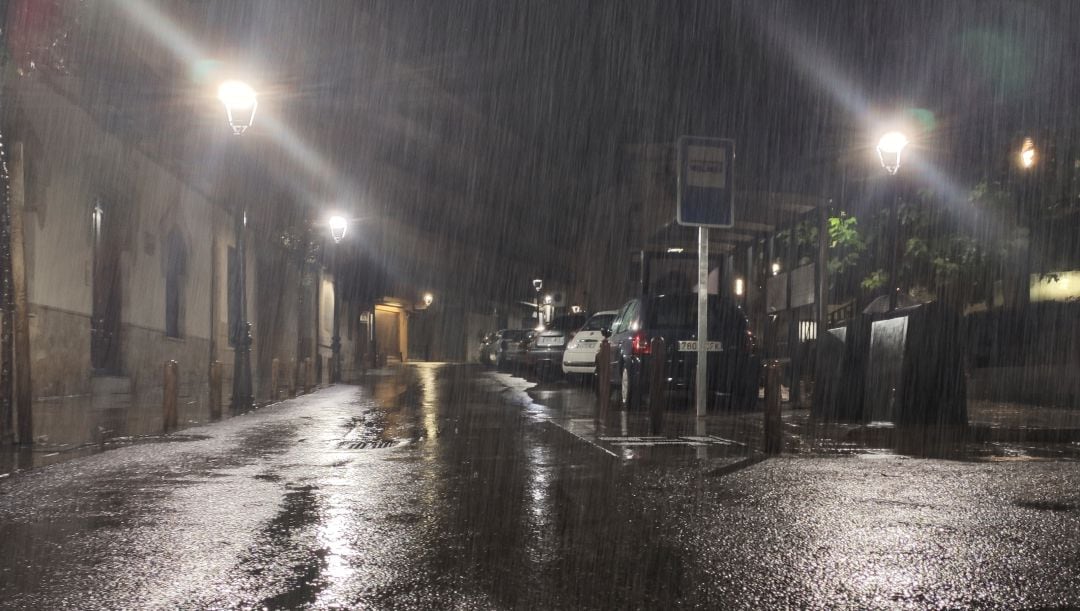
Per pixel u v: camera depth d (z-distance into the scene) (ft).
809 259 58.34
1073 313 44.88
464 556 13.67
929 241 52.26
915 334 31.50
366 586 12.05
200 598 11.51
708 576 12.56
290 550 14.03
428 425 35.09
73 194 47.19
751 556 13.65
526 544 14.46
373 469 22.77
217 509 17.39
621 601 11.44
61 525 15.92
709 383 43.55
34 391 43.57
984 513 16.74
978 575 12.56
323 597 11.55
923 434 29.71
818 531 15.28
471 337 213.66
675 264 63.05
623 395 45.11
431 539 14.82
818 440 29.22
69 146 46.32
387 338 180.96
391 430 33.09
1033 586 12.03
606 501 18.15
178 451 26.61
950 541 14.53
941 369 31.40
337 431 32.81
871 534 15.05
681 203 38.32
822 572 12.74
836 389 36.06
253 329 89.86
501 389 64.85
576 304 161.58
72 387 47.67
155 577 12.49
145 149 57.11
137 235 56.49
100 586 12.04
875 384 34.04
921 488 19.47
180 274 67.00
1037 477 20.99
